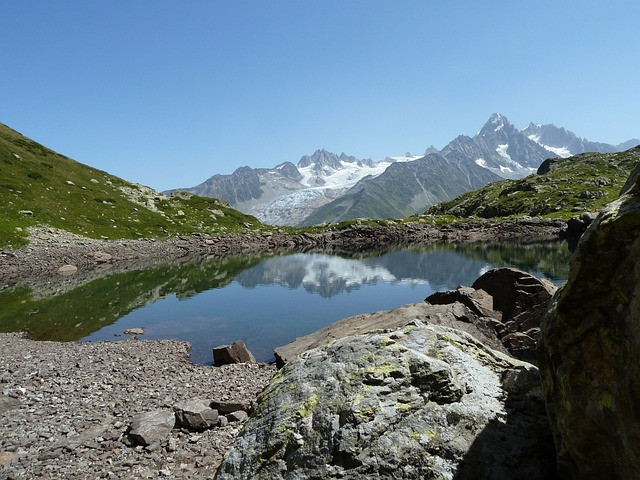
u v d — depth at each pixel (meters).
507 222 173.00
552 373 8.15
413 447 9.03
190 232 138.62
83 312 50.09
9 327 42.47
